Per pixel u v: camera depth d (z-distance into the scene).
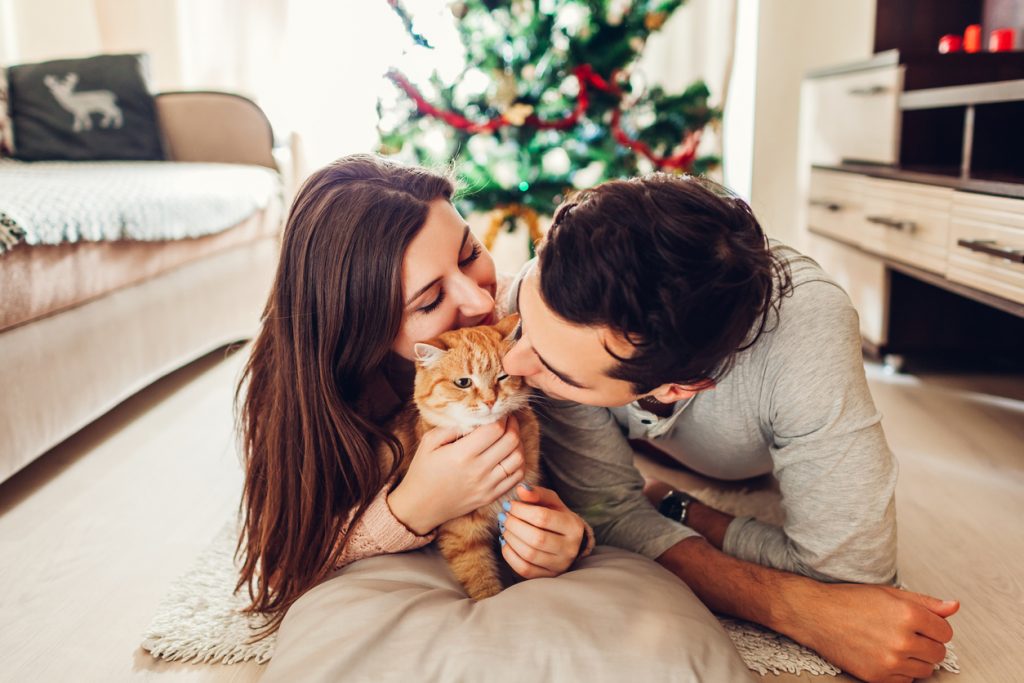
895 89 2.53
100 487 1.87
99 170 2.69
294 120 4.05
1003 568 1.44
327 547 1.26
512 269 4.11
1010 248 1.80
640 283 0.85
